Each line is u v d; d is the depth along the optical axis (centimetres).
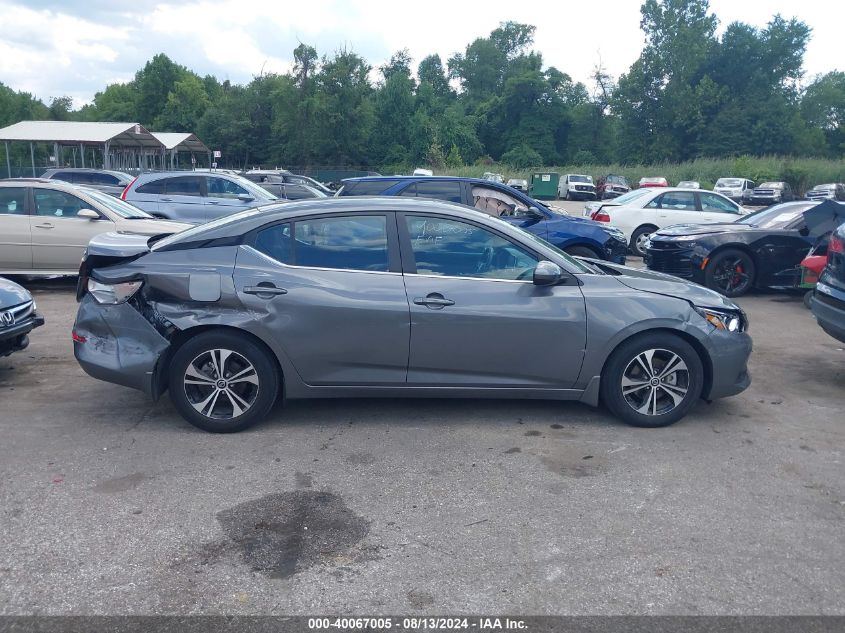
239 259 483
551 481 424
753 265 1074
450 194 1009
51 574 322
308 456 455
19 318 600
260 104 7181
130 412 532
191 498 396
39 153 6612
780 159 5856
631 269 583
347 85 6588
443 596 311
